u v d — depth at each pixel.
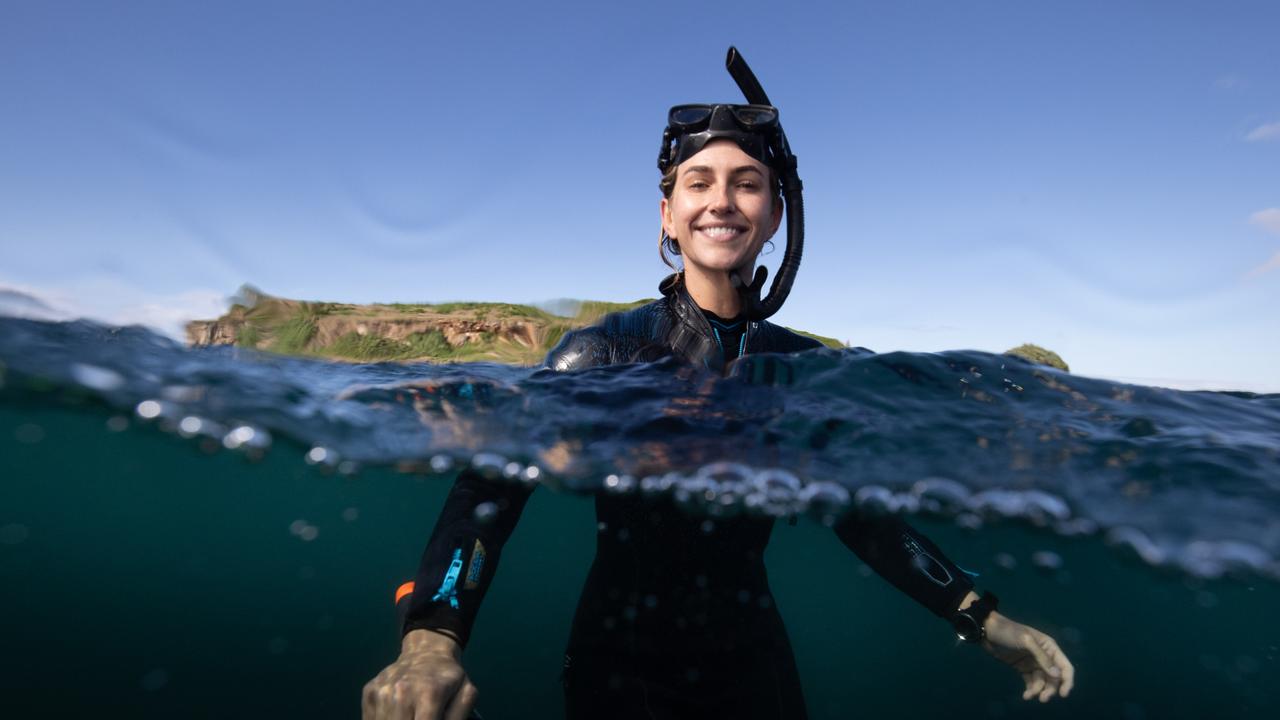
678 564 0.86
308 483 2.27
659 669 0.82
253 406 1.01
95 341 1.16
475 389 1.08
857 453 0.89
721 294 0.90
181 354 1.26
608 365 0.94
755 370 0.94
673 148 0.87
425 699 0.45
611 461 0.87
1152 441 0.95
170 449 1.68
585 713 0.82
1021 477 0.91
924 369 1.08
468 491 0.67
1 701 1.58
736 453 0.87
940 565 0.80
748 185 0.83
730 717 0.83
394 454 0.97
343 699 1.77
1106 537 1.04
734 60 0.84
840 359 1.04
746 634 0.87
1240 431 1.03
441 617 0.54
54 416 1.40
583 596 0.91
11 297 1.13
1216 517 0.88
